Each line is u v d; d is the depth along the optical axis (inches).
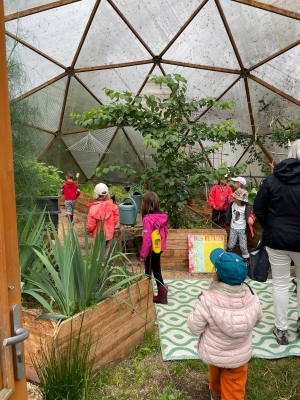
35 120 183.9
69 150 449.1
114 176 503.5
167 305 181.3
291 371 129.5
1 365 51.1
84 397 103.1
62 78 393.1
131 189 291.7
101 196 200.8
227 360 97.8
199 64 361.4
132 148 481.4
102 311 120.4
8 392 50.5
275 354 139.1
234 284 97.7
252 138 401.1
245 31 309.6
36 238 137.6
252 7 280.1
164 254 244.7
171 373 128.2
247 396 117.0
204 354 99.2
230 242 244.1
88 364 115.2
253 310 98.1
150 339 146.8
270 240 140.4
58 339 104.8
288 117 382.6
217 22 307.3
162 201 263.3
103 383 119.0
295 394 118.0
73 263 115.3
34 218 167.8
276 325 148.5
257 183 424.2
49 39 331.0
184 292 198.5
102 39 346.9
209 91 392.5
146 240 166.2
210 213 366.9
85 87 412.8
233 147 412.2
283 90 359.9
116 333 128.2
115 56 369.1
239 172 243.3
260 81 360.8
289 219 136.1
